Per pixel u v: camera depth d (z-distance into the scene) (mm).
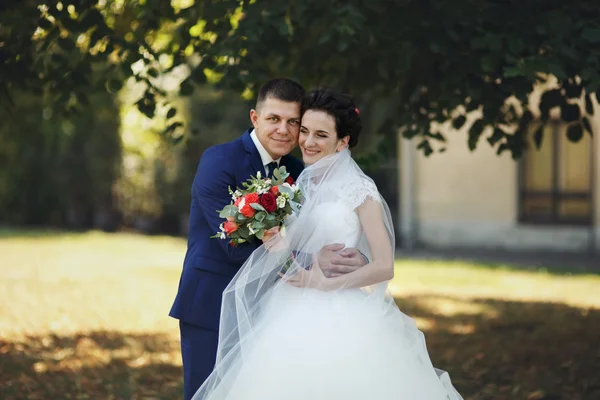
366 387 3088
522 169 14562
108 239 17484
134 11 5820
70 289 9984
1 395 5109
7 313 8172
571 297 9281
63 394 5219
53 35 5242
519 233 14570
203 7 5273
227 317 3336
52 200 20828
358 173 3422
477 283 10500
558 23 4613
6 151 19641
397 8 5062
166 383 5570
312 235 3320
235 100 16844
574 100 5371
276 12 5172
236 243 3326
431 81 5500
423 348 3379
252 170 3566
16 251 14641
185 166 18859
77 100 5566
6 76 5402
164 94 5789
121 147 19594
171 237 18969
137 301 9148
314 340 3172
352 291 3316
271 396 3109
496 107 5164
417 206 15688
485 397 5145
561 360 6035
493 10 4887
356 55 5734
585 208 14062
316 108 3377
